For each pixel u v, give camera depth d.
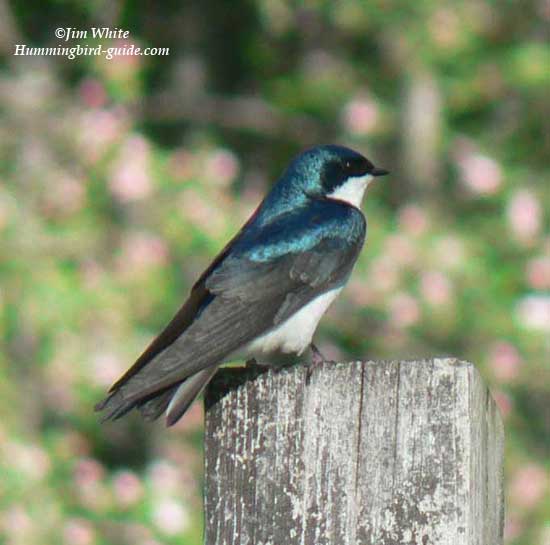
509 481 12.57
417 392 5.66
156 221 13.16
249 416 5.83
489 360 13.22
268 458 5.79
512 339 13.34
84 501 11.36
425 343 13.94
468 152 17.36
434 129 17.25
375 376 5.71
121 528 11.34
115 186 12.97
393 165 17.70
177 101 18.84
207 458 5.86
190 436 13.20
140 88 16.77
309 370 5.80
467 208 16.17
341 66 18.44
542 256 13.77
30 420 12.45
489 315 13.45
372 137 17.53
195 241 13.15
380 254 13.62
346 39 18.64
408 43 16.67
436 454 5.62
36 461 11.21
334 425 5.74
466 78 17.39
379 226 13.93
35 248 12.88
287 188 8.00
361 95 18.03
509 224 13.88
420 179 17.14
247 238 7.50
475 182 14.32
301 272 7.36
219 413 5.87
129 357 12.46
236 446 5.83
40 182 13.34
